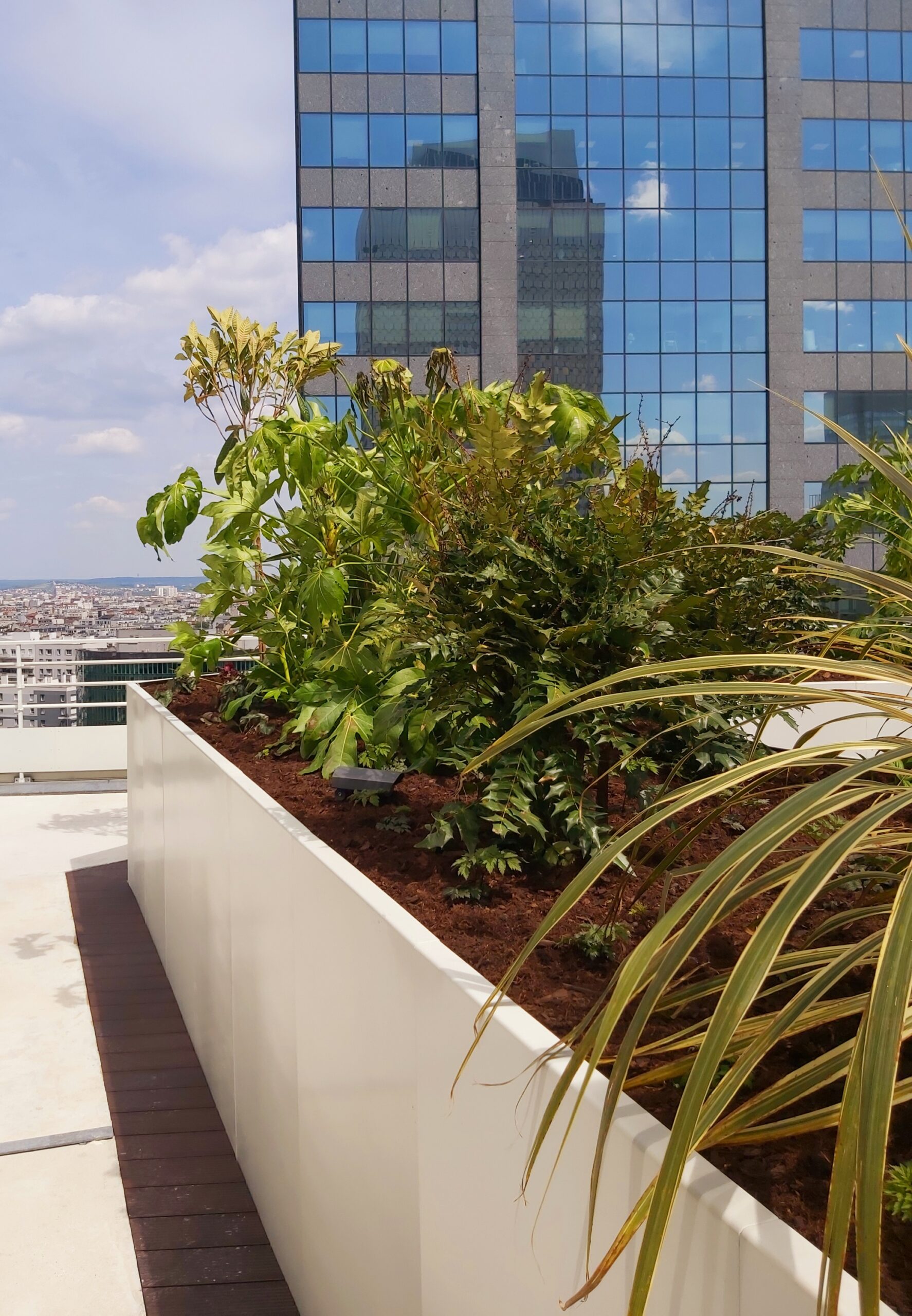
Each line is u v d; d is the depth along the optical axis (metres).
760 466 19.72
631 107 19.44
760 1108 0.69
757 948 0.58
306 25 18.80
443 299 19.06
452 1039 1.04
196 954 2.82
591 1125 0.78
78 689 7.34
